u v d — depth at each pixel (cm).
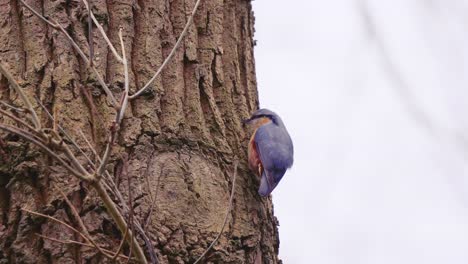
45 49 984
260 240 1032
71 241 866
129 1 1041
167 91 1019
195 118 1030
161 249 915
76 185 914
